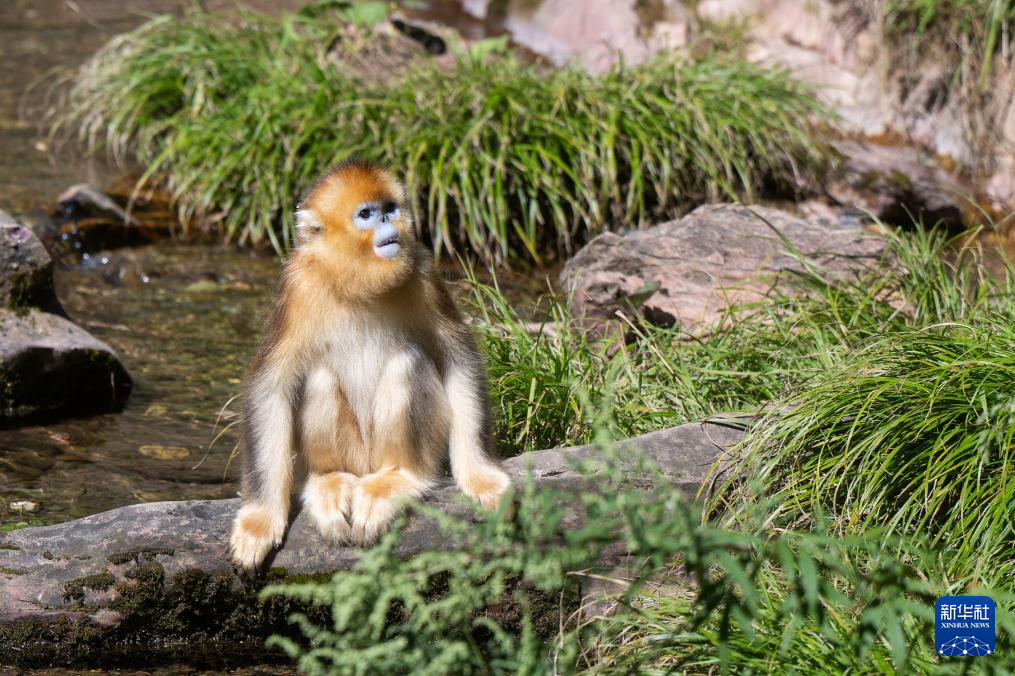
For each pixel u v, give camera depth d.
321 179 8.58
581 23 23.69
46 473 11.27
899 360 9.75
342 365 8.88
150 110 20.17
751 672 7.19
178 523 8.70
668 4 23.09
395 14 24.84
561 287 14.19
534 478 9.01
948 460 8.76
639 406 10.91
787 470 9.38
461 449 8.93
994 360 9.35
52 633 8.41
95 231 17.44
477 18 25.86
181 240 17.97
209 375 13.84
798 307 12.08
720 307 13.26
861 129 20.77
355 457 9.09
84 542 8.55
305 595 6.72
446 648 6.62
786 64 21.62
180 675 8.40
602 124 17.98
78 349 12.84
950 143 20.16
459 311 9.23
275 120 18.31
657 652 7.61
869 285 12.34
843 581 8.12
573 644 7.43
